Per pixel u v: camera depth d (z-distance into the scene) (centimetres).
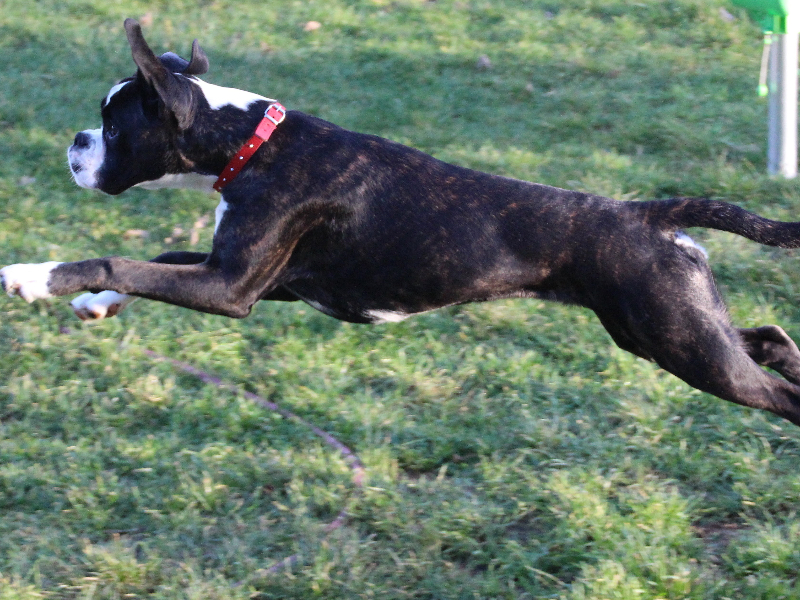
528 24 1538
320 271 630
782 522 641
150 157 616
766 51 1065
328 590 572
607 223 595
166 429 728
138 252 943
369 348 829
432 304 629
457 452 718
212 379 784
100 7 1572
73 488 647
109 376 773
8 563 585
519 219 602
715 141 1171
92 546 601
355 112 1245
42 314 837
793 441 713
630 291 589
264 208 598
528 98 1323
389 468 691
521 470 682
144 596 570
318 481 662
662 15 1562
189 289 590
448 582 583
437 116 1252
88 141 634
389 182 611
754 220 606
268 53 1431
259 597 573
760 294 889
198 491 648
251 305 615
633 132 1203
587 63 1402
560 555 601
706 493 670
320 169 606
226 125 607
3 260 908
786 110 1077
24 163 1102
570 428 738
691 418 737
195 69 642
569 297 616
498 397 772
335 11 1584
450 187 613
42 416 729
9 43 1435
